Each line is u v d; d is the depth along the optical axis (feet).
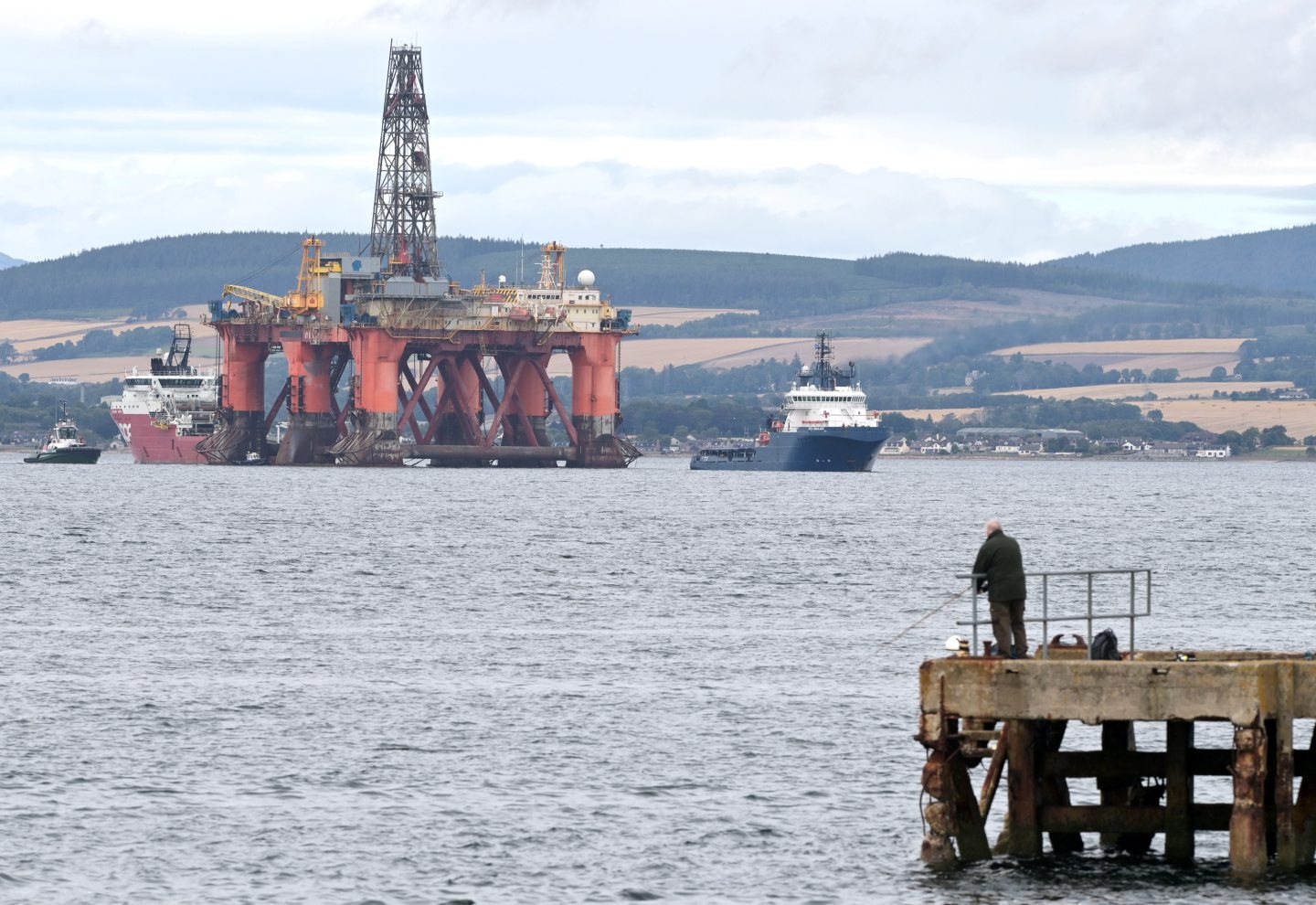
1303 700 424.46
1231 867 431.43
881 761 568.82
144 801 515.09
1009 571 454.40
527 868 456.86
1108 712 423.64
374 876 449.89
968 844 456.04
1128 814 453.17
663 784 538.06
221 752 577.43
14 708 647.56
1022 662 429.79
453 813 505.66
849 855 467.93
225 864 457.68
